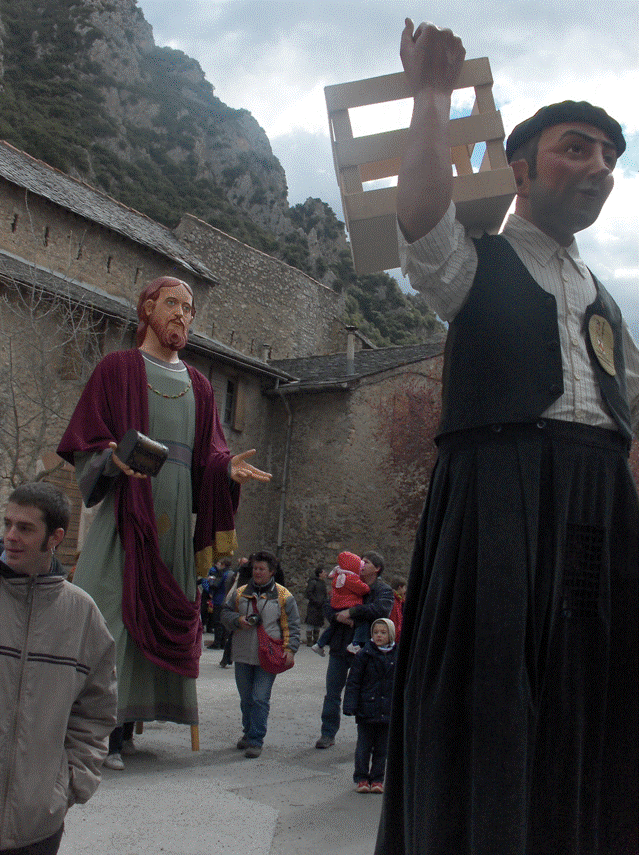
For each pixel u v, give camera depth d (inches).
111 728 105.2
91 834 161.5
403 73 76.6
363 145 77.5
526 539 67.3
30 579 100.4
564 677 68.7
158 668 241.0
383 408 984.9
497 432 70.4
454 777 66.2
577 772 67.8
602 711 69.5
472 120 76.3
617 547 73.0
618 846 69.2
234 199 3282.5
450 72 72.2
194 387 253.1
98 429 225.5
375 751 228.7
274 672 274.7
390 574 930.7
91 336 775.1
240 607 282.0
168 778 220.1
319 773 248.8
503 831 61.1
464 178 73.1
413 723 70.2
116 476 230.4
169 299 250.1
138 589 229.3
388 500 955.3
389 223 77.4
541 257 75.7
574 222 76.0
